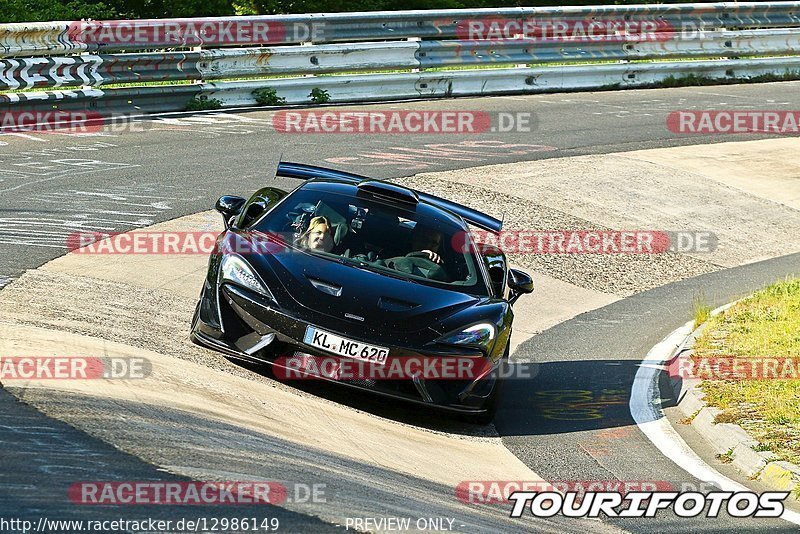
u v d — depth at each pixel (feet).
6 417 29.27
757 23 154.40
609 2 199.93
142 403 33.58
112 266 58.08
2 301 46.70
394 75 121.39
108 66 99.25
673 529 33.55
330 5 175.11
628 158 105.70
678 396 51.29
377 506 28.12
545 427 45.68
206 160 86.07
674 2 196.75
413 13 122.83
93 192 73.20
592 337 62.64
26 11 144.56
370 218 47.65
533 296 70.23
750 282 79.20
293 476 29.17
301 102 115.34
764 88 150.61
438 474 35.58
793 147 118.73
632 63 143.74
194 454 29.01
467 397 41.91
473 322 42.52
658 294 74.43
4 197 69.10
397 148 98.84
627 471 40.32
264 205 49.73
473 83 128.88
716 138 118.93
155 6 165.27
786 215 97.60
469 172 93.40
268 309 41.04
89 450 27.55
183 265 60.95
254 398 38.55
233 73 109.91
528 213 86.48
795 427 44.45
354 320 40.91
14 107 93.04
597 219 88.63
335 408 40.96
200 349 44.70
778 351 56.29
